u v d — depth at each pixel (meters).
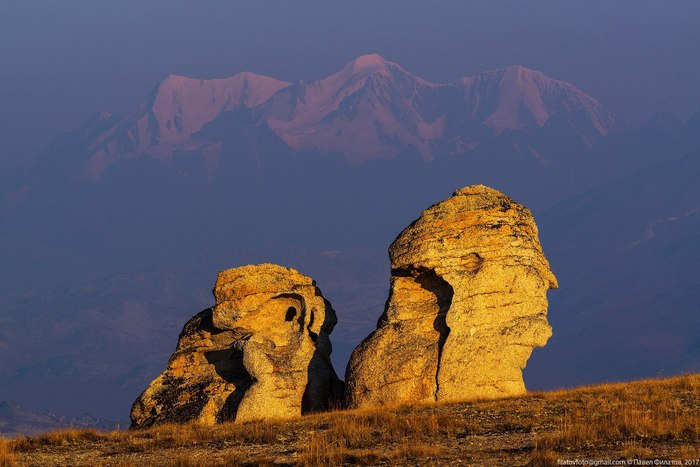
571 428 109.62
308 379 164.62
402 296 164.50
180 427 140.25
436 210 165.75
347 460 103.56
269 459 106.31
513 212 164.75
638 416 115.56
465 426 119.62
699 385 138.38
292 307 171.50
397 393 153.62
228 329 168.62
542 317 159.88
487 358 155.00
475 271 159.62
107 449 122.25
